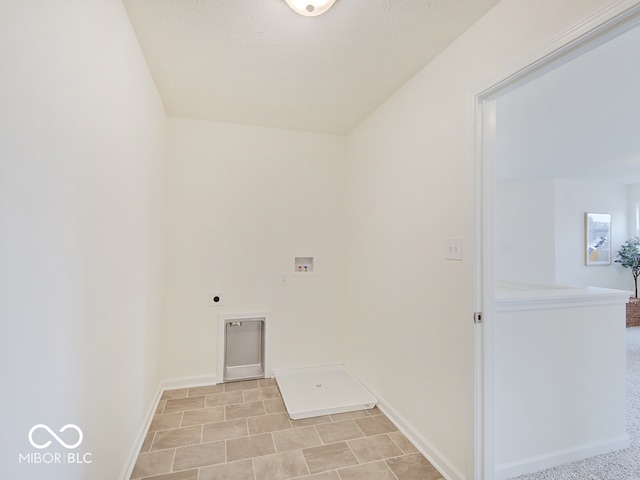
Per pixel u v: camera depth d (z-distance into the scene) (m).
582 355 1.88
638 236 5.66
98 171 1.19
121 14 1.41
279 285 2.96
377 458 1.81
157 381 2.45
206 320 2.76
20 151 0.72
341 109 2.55
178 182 2.71
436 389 1.77
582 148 3.56
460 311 1.59
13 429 0.71
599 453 1.88
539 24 1.20
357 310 2.85
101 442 1.27
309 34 1.64
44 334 0.84
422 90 1.94
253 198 2.90
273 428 2.10
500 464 1.69
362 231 2.77
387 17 1.50
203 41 1.70
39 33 0.79
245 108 2.54
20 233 0.73
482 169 1.52
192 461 1.76
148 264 2.05
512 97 2.27
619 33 1.02
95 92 1.15
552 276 5.27
